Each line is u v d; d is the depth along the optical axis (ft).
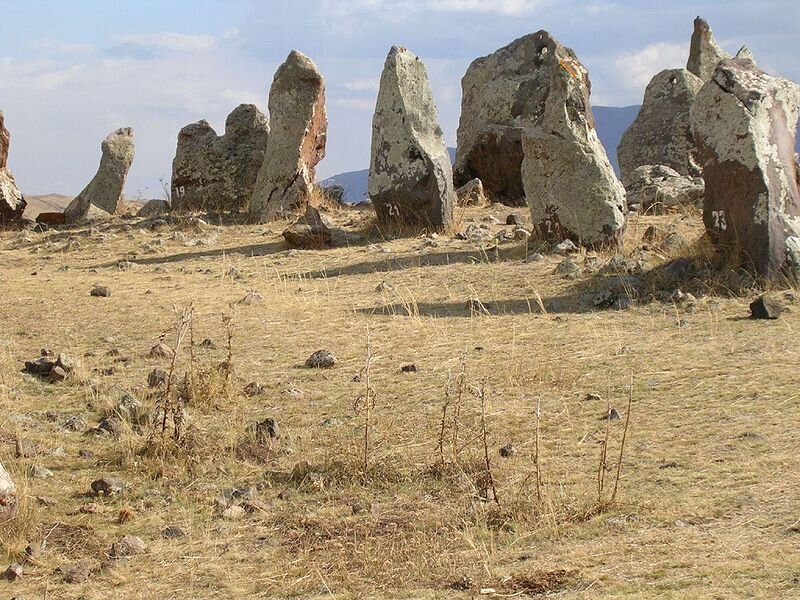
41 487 21.33
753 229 37.47
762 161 37.50
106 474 22.11
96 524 19.65
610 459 21.65
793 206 38.22
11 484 19.31
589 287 39.34
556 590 15.78
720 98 38.63
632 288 37.73
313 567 17.38
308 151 65.00
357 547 18.11
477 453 22.40
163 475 22.00
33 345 33.14
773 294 35.17
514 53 69.87
